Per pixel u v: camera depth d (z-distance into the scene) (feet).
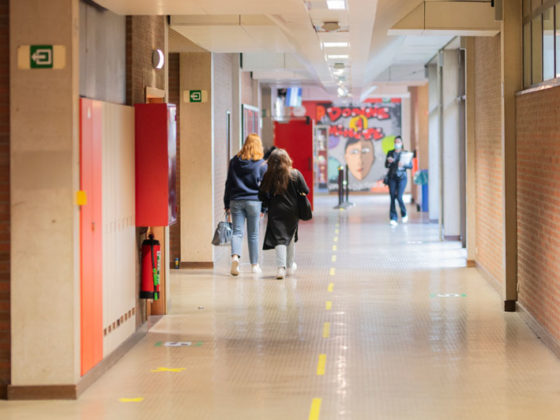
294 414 24.13
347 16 36.81
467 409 24.50
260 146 50.19
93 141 27.94
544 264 33.30
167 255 39.78
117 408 25.08
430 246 64.69
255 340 33.73
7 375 26.37
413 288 45.65
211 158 54.19
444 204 68.44
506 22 39.42
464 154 65.72
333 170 144.56
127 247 32.86
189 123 54.19
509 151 39.45
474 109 53.42
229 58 64.85
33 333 26.12
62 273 26.00
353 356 30.94
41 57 25.67
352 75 72.74
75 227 26.08
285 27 40.60
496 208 44.78
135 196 34.06
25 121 25.77
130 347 32.60
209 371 29.12
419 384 27.20
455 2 45.34
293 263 50.72
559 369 28.96
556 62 32.40
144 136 33.91
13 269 26.02
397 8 41.57
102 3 29.76
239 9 31.42
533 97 35.76
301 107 142.20
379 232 75.25
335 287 46.14
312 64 62.08
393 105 143.43
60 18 25.66
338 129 144.25
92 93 29.48
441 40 64.44
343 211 100.32
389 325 36.24
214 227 55.21
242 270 53.01
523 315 37.32
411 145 111.45
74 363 26.18
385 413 24.14
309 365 29.73
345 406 24.86
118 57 33.06
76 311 26.27
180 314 39.24
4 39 25.94
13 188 25.86
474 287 45.91
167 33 41.60
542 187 33.78
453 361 30.12
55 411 24.90
